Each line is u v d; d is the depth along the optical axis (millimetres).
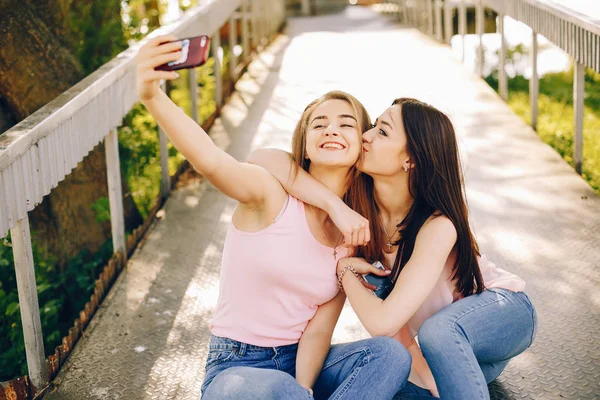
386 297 2543
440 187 2492
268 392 2162
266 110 6715
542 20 5301
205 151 2195
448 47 9164
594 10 4672
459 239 2502
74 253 4613
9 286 4039
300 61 8797
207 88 8719
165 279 3816
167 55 2070
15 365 3729
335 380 2389
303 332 2502
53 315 4074
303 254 2418
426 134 2484
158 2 6938
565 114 6980
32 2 4457
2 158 2555
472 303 2498
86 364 3082
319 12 14516
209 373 2459
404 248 2537
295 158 2551
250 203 2371
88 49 5281
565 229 4117
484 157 5270
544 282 3566
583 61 4547
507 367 2924
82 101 3309
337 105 2506
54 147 3010
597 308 3305
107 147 3826
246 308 2443
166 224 4492
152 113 2145
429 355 2371
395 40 9945
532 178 4863
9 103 4367
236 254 2420
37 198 2848
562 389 2768
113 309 3529
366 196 2637
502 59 6668
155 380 2965
